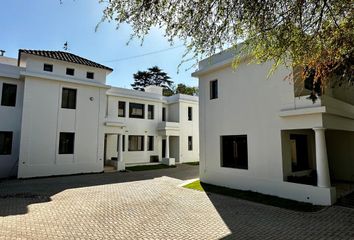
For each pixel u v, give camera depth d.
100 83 18.89
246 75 11.58
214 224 6.76
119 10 4.34
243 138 11.71
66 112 17.25
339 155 12.50
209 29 4.64
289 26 4.52
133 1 4.28
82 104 18.02
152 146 24.66
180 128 25.23
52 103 16.73
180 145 25.06
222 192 11.04
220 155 12.69
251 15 4.36
